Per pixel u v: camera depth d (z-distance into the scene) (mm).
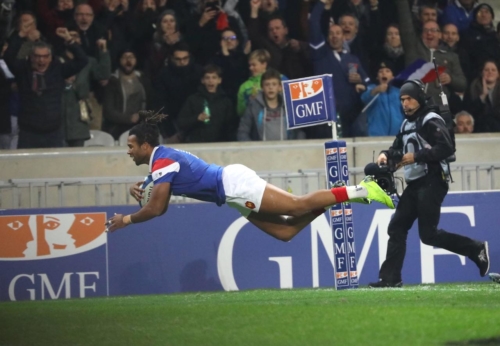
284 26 36219
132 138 22156
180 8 36812
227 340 15227
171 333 16375
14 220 29141
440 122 24906
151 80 35688
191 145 32938
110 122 35344
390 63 37031
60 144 34594
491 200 29984
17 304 24719
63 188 30609
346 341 14555
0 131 34906
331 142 25453
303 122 25500
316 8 36625
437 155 24578
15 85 34719
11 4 35969
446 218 29797
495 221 29922
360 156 33062
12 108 34812
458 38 37594
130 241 29328
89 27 35656
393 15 37375
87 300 25969
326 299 21094
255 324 16719
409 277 29609
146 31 36344
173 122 35500
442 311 17344
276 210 21312
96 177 31406
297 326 16188
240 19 36562
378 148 33125
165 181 21500
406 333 15023
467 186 31500
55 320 19141
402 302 19625
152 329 16984
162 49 35656
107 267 29250
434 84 36031
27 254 29125
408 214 25891
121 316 19141
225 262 29453
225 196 21562
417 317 16594
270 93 34406
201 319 17812
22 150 32531
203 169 21797
